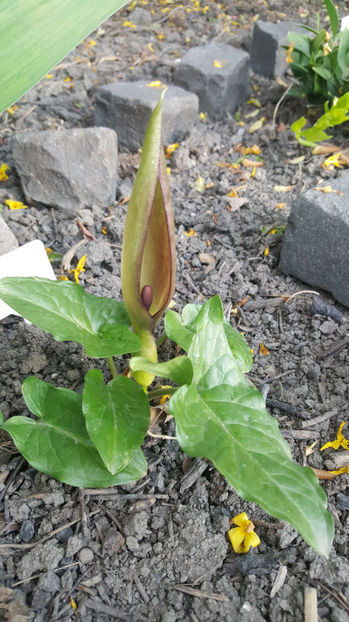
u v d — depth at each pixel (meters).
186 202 0.41
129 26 0.65
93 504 0.25
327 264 0.34
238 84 0.51
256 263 0.37
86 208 0.41
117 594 0.22
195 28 0.64
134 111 0.45
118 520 0.24
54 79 0.55
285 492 0.18
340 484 0.26
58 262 0.37
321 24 0.62
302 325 0.33
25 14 0.18
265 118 0.51
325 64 0.46
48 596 0.22
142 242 0.22
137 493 0.25
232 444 0.20
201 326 0.22
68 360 0.31
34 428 0.23
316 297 0.35
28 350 0.31
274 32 0.55
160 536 0.24
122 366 0.30
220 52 0.52
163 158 0.21
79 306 0.25
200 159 0.46
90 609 0.22
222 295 0.35
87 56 0.59
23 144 0.40
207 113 0.51
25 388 0.24
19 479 0.25
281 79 0.55
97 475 0.22
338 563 0.23
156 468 0.26
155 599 0.22
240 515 0.24
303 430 0.28
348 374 0.30
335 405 0.29
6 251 0.35
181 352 0.31
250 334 0.33
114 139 0.40
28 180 0.41
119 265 0.37
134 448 0.21
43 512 0.25
